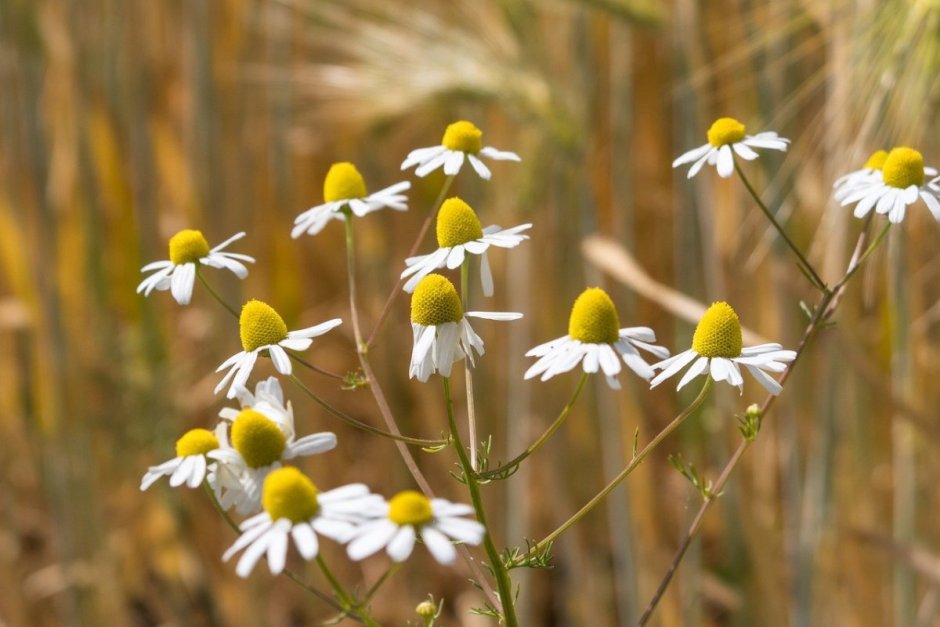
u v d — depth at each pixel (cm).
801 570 78
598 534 95
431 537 48
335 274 116
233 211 98
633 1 74
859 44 63
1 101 95
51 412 96
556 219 83
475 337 51
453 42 81
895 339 72
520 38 82
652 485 82
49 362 95
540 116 77
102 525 98
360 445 112
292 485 48
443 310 51
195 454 50
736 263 80
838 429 75
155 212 102
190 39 95
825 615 78
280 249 98
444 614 104
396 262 108
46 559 111
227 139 97
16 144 95
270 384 51
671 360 51
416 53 81
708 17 76
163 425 95
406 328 106
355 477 109
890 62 61
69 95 97
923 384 75
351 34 92
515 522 86
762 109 70
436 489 104
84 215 97
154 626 113
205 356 107
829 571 77
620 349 50
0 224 96
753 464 83
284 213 98
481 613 51
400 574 104
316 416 105
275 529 48
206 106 95
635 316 85
